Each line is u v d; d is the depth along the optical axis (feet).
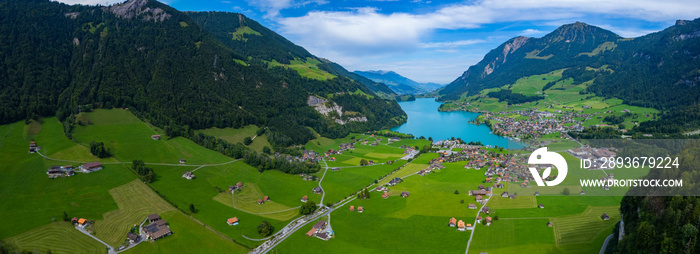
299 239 455.63
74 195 520.83
